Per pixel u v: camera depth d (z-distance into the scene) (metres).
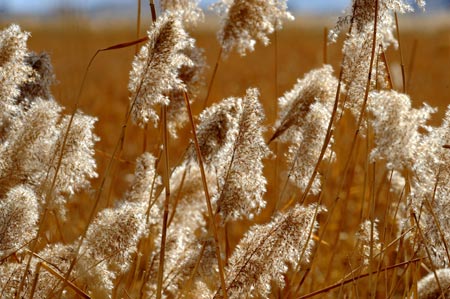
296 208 2.97
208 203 2.95
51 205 3.02
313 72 3.24
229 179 2.98
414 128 3.03
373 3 3.08
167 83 2.95
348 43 3.12
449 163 3.02
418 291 3.14
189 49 3.32
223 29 3.38
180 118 3.34
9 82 2.99
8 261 3.17
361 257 3.19
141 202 3.25
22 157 2.99
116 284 3.19
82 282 3.04
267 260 2.94
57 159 2.99
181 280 3.19
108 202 3.33
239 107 3.03
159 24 2.96
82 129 2.99
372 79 3.14
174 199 3.32
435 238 3.03
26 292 2.96
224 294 2.92
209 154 3.03
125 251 2.95
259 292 2.97
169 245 3.24
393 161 3.05
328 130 3.09
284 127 3.22
